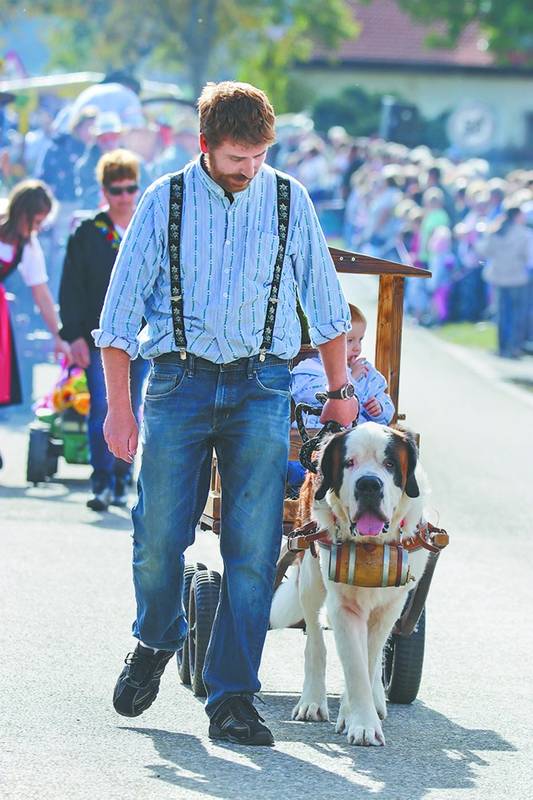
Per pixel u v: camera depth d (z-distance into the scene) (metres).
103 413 16.66
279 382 8.89
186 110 41.25
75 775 8.25
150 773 8.34
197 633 10.02
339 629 9.35
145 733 9.18
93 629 11.85
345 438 9.02
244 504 8.91
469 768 8.80
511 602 13.78
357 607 9.36
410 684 10.27
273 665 11.27
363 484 8.74
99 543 15.23
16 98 38.06
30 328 25.39
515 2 79.81
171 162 31.69
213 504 10.37
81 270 16.22
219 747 8.93
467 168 45.97
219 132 8.45
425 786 8.38
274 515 8.96
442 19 82.62
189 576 10.61
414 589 9.84
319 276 9.06
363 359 10.73
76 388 18.42
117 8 59.31
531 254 34.19
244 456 8.84
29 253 18.28
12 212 18.19
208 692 9.34
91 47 60.53
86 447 18.48
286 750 8.98
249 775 8.38
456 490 19.42
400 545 9.20
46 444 18.36
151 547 8.91
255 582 8.98
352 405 9.38
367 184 48.97
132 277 8.76
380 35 99.44
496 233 34.06
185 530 8.95
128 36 59.72
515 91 98.75
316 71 98.50
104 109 31.52
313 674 9.91
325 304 9.10
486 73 98.44
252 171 8.61
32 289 18.39
